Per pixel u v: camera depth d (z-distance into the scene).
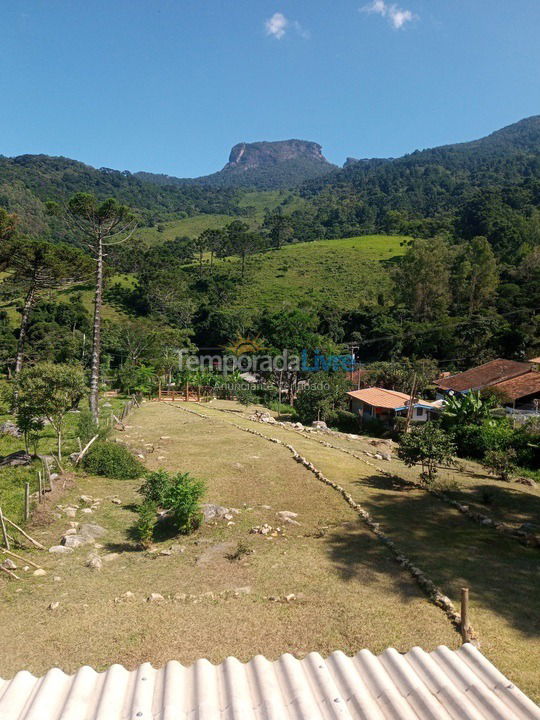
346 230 187.00
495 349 68.25
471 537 13.38
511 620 8.63
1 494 15.39
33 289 36.50
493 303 80.81
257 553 11.85
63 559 11.68
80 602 9.53
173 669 4.50
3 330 69.88
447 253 95.88
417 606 9.13
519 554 12.16
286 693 4.12
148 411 37.81
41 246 33.22
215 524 13.92
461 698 4.09
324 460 21.81
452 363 69.56
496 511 16.64
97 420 26.38
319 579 10.37
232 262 138.75
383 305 89.62
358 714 3.89
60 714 3.72
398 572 10.78
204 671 4.45
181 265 139.88
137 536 13.32
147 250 135.00
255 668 4.52
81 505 15.59
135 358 62.97
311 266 130.00
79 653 7.72
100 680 4.32
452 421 30.84
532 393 44.25
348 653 7.55
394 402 41.50
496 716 3.90
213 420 32.19
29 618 8.91
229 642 7.94
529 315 71.12
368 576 10.53
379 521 14.38
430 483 19.09
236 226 168.25
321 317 83.88
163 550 12.17
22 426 19.20
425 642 7.83
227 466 20.12
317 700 4.05
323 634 8.14
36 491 16.06
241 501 15.98
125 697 4.05
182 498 13.44
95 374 28.59
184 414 35.84
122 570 11.13
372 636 8.03
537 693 6.50
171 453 22.34
